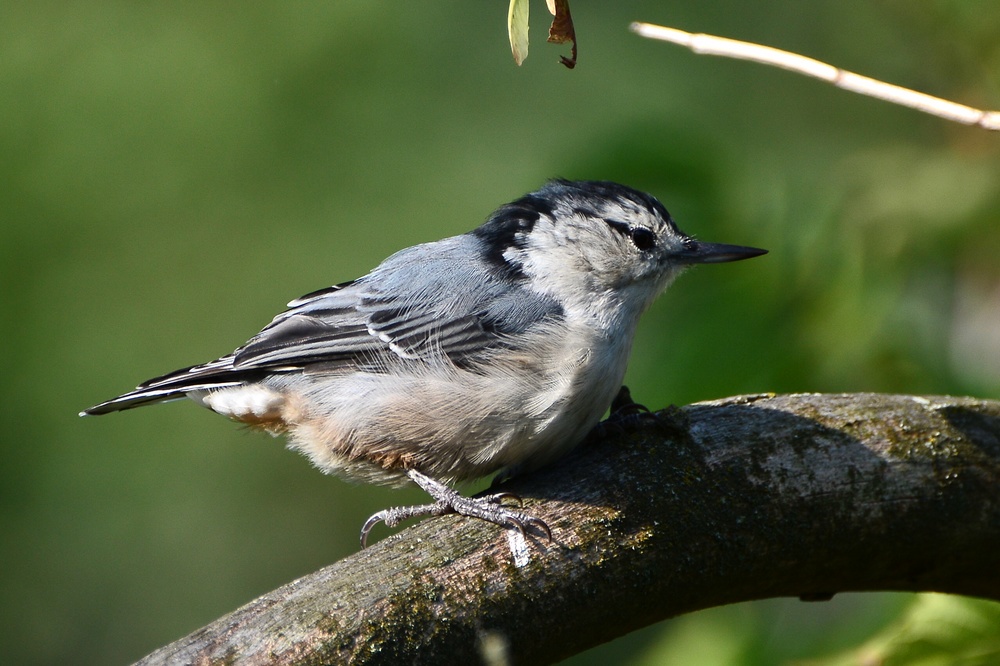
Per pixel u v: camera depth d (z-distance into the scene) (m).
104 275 13.19
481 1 14.85
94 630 12.58
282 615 5.14
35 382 12.71
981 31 8.09
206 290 13.31
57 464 12.73
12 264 12.98
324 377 7.23
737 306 7.04
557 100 14.49
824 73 5.35
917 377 6.86
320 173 13.96
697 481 5.79
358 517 13.32
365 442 7.02
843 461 5.89
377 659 5.06
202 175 13.67
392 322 7.13
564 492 5.75
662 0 14.58
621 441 6.05
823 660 5.94
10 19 13.87
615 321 6.99
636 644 12.03
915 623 5.73
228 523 13.08
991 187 7.26
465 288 7.10
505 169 14.05
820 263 6.98
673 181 7.22
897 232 7.22
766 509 5.77
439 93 14.51
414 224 13.84
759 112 12.91
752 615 7.12
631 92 14.26
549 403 6.65
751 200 7.19
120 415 12.91
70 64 13.77
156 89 13.81
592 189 7.24
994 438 6.03
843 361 6.88
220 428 13.16
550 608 5.39
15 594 12.55
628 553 5.54
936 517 5.89
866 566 5.96
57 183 13.30
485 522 5.59
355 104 14.24
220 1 14.29
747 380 6.87
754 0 13.68
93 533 12.75
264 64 14.16
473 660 5.23
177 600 12.85
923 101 5.21
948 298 7.32
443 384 6.74
